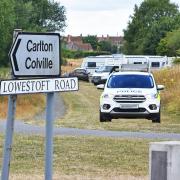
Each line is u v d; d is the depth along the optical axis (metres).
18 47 18.50
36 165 31.66
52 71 18.94
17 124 54.25
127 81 59.78
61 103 90.06
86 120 60.47
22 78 18.38
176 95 84.19
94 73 149.38
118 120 61.03
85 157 34.12
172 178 18.27
